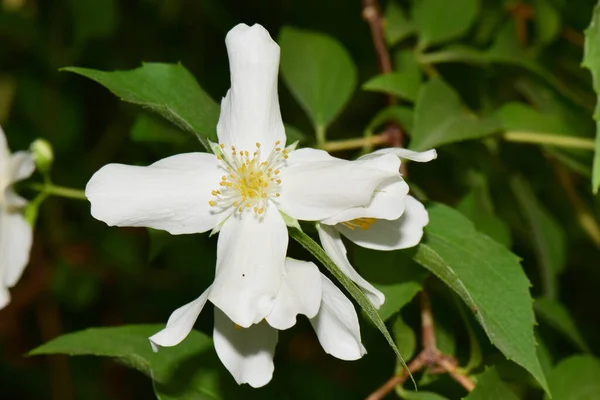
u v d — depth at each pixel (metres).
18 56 0.40
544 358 0.29
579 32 0.35
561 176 0.34
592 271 0.39
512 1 0.34
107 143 0.40
